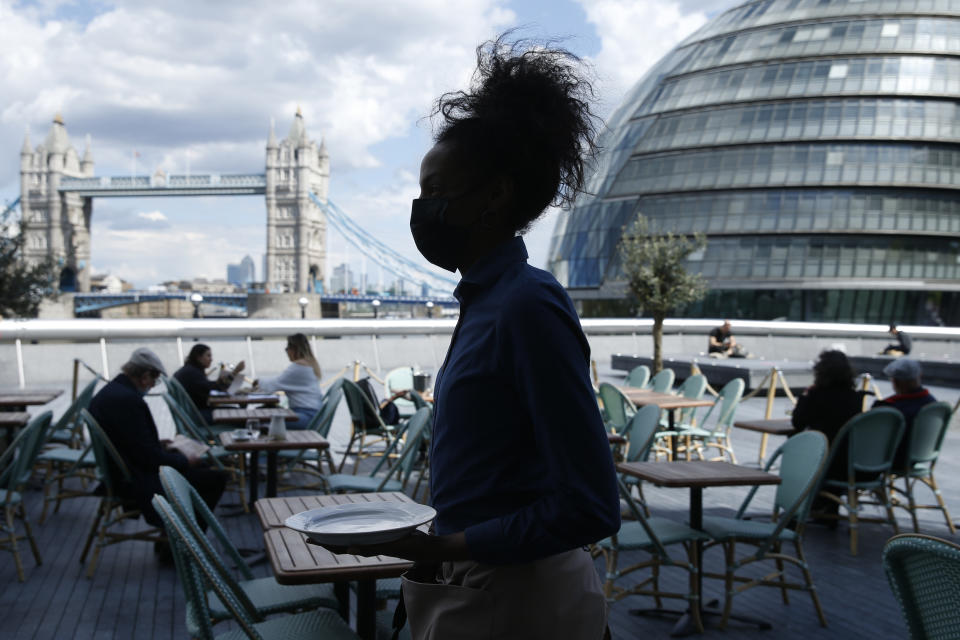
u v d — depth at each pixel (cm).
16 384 1894
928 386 2156
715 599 521
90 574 563
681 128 6119
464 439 155
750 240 5712
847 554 646
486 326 154
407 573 172
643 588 556
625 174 6319
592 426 144
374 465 999
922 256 5588
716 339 2214
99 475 586
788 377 1809
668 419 968
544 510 142
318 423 808
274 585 387
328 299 12388
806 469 488
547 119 163
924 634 183
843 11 6028
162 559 600
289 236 19525
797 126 5775
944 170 5612
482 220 167
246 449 616
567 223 6762
